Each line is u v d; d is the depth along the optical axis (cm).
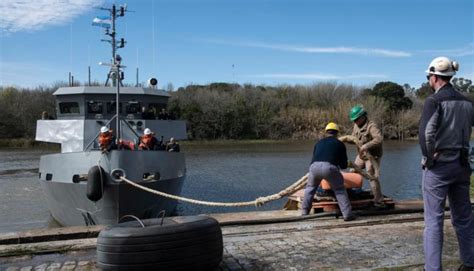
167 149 1412
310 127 7250
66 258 628
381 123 7038
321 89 8244
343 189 784
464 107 483
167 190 1238
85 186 1119
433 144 472
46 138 1465
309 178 792
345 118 7175
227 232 729
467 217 500
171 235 519
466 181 495
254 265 580
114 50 1719
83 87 1445
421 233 714
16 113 6125
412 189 2317
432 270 481
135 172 1136
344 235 709
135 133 1451
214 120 6719
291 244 666
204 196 2083
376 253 616
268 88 8300
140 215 1162
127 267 510
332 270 554
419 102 8356
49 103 6253
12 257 634
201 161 3803
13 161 3856
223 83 8194
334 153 767
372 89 8125
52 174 1209
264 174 2897
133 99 1473
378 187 832
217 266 563
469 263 501
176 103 6675
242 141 6756
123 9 1719
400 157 4075
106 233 525
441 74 487
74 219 1193
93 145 1400
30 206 1866
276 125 7144
